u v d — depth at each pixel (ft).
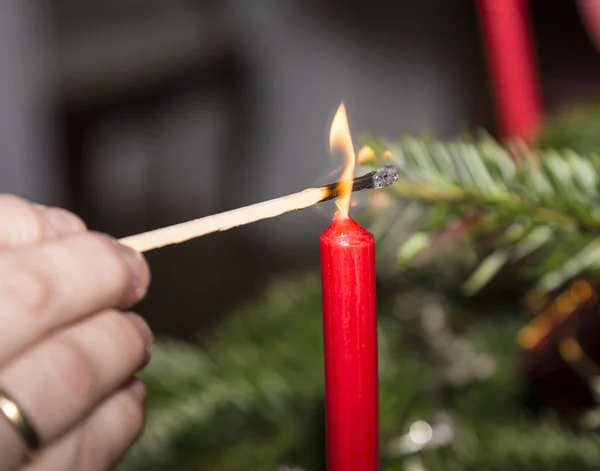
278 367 1.35
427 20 3.97
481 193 1.12
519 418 1.25
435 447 1.20
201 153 3.79
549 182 1.11
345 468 0.95
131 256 1.06
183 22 3.69
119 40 3.51
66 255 1.00
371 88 4.04
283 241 3.50
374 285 0.93
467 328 1.42
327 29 4.05
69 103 3.39
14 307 0.95
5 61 3.12
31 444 0.96
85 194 3.49
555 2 3.50
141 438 1.22
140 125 3.67
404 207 1.19
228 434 1.24
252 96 3.91
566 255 1.14
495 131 2.77
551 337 1.21
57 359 0.98
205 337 1.55
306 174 3.79
